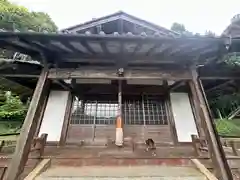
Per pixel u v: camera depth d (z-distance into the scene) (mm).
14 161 3588
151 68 5156
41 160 4645
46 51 4820
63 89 6566
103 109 6629
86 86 6766
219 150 3881
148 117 6570
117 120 5305
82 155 4898
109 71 4988
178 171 4211
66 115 6250
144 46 4504
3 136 10375
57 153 5078
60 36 3873
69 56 5094
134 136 6230
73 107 6539
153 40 4023
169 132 6316
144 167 4520
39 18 21609
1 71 5336
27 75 5465
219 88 6980
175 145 5988
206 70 5699
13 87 7023
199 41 4090
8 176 3430
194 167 4566
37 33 3783
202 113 4379
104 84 6805
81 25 7160
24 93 7750
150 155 5016
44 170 4203
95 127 6312
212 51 4660
